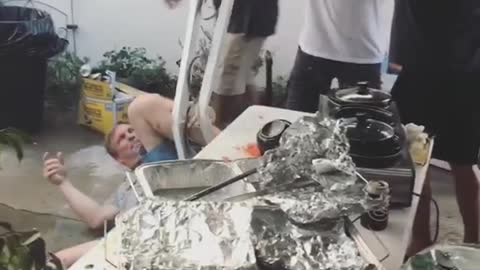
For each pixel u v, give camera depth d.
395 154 1.39
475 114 2.24
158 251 0.99
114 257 1.08
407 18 2.27
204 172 1.35
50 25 3.38
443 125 2.28
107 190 2.84
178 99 2.00
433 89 2.26
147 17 3.55
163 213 1.08
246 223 1.08
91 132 3.44
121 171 2.98
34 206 2.72
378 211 1.27
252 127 1.83
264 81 2.95
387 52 2.57
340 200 1.12
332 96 1.63
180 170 1.33
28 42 3.22
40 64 3.33
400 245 1.23
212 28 2.33
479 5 2.14
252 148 1.67
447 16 2.17
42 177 2.95
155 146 2.39
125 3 3.56
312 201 1.12
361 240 1.09
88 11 3.65
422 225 2.08
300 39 2.73
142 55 3.62
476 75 2.20
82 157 3.17
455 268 1.10
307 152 1.24
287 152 1.24
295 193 1.18
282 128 1.56
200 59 2.16
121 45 3.67
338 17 2.53
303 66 2.69
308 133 1.30
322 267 0.99
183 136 2.05
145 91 3.52
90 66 3.56
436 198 2.76
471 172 2.32
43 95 3.43
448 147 2.30
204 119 2.03
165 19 3.52
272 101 2.98
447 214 2.67
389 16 2.52
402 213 1.35
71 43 3.73
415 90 2.30
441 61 2.22
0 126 3.35
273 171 1.23
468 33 2.17
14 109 3.33
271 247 1.03
